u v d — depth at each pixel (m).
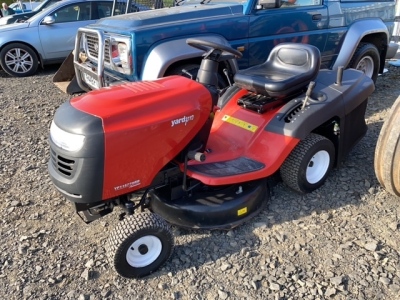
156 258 2.55
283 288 2.40
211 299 2.35
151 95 2.55
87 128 2.29
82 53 4.80
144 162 2.49
